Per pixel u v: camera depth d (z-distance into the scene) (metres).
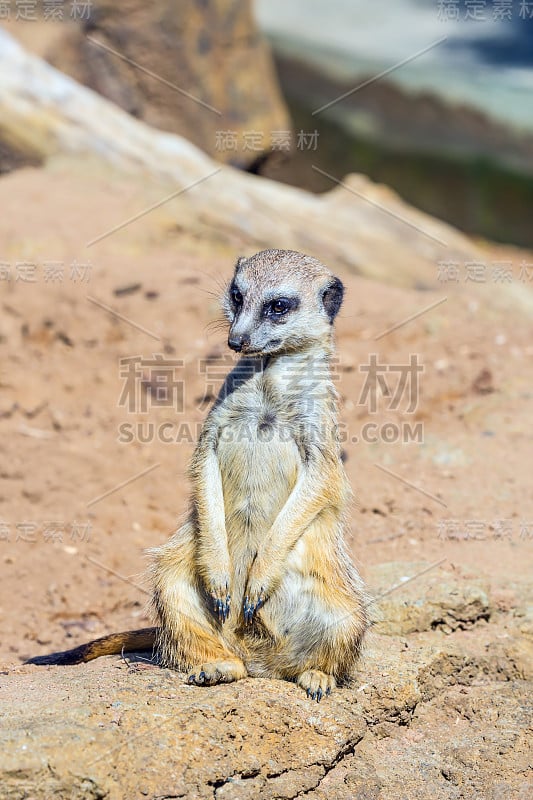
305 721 6.03
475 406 11.16
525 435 10.47
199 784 5.56
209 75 18.23
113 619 8.50
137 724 5.59
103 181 14.44
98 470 10.30
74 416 10.95
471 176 24.34
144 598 8.70
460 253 16.33
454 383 11.55
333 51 26.72
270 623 6.25
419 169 24.11
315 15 29.09
